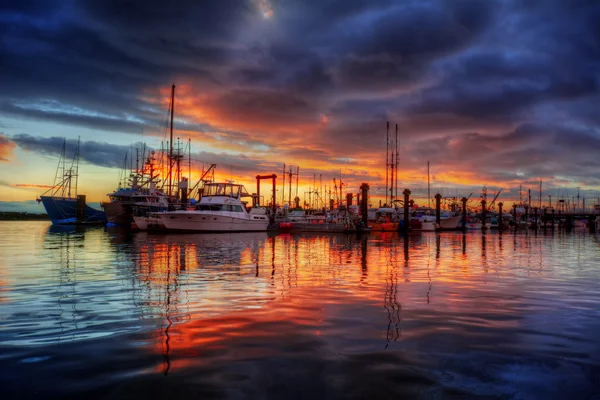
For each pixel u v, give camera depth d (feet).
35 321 26.81
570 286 42.86
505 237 184.44
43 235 145.59
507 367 19.03
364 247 105.81
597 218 331.57
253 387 16.66
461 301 34.35
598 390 16.57
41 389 16.42
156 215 172.65
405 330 25.12
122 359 19.77
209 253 79.10
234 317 28.12
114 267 56.13
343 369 18.65
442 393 16.20
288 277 48.11
